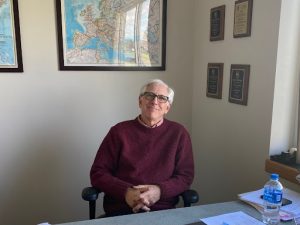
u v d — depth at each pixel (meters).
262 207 1.32
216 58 2.11
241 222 1.22
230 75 1.95
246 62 1.82
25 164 2.10
